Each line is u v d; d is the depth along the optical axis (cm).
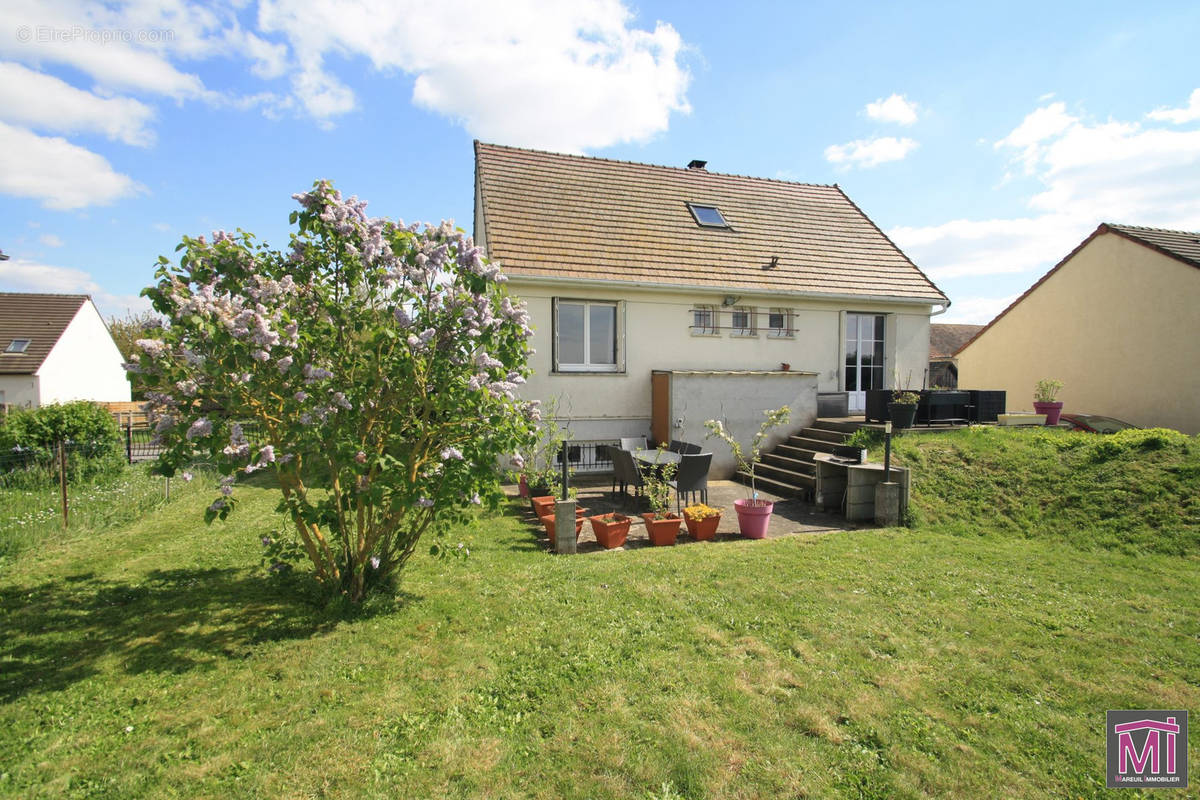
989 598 472
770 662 364
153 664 354
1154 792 254
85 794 247
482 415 431
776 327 1248
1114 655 375
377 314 406
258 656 365
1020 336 1695
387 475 409
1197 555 577
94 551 598
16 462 935
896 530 707
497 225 1152
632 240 1223
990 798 250
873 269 1365
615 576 521
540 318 1084
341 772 262
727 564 559
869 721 303
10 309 2556
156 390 375
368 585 457
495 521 739
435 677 343
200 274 387
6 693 320
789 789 255
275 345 363
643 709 312
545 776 261
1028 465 830
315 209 401
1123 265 1415
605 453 1139
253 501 859
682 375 1077
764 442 1131
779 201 1546
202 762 268
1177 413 1302
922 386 1349
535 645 384
